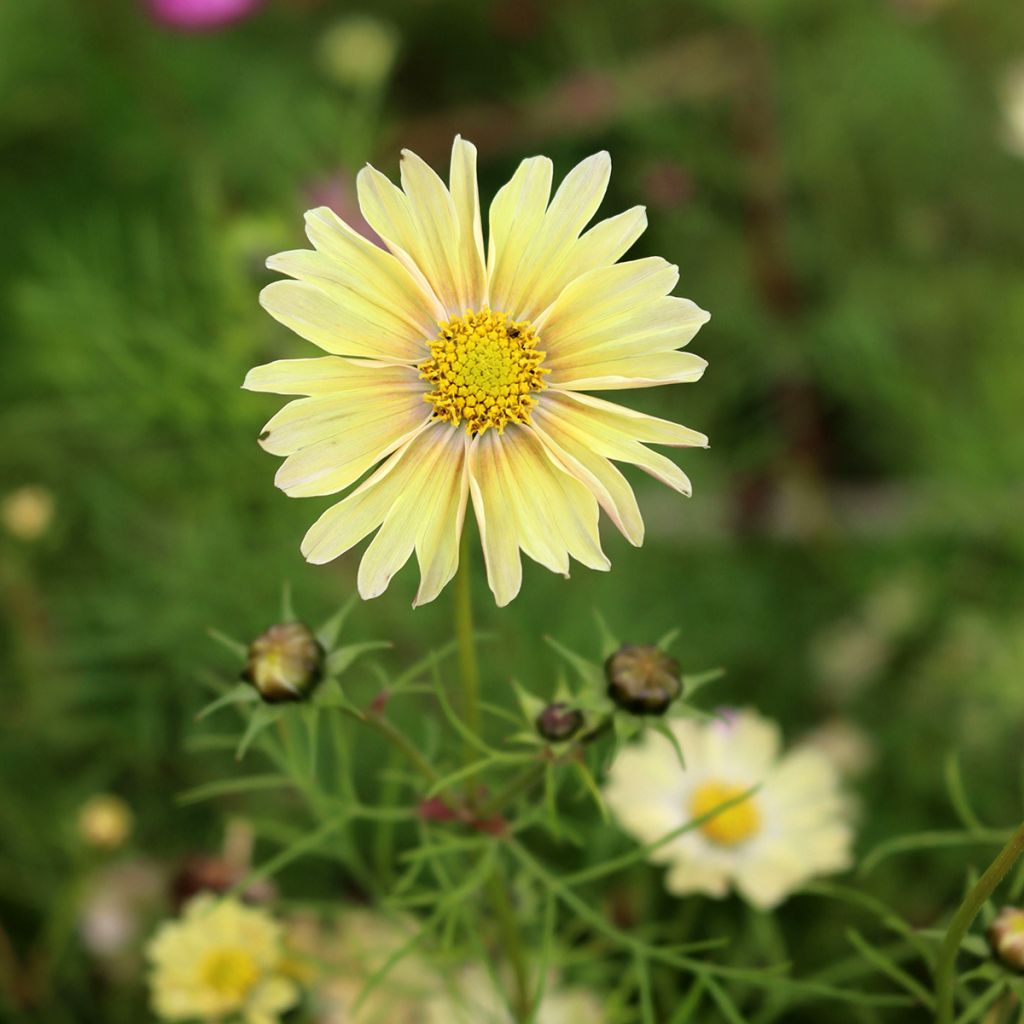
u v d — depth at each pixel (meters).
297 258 0.45
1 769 0.69
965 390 0.92
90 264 0.82
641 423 0.45
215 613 0.67
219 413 0.66
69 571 0.74
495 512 0.45
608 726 0.47
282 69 0.97
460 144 0.45
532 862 0.50
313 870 0.64
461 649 0.47
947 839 0.51
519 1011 0.52
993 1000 0.50
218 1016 0.56
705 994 0.62
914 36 0.97
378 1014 0.56
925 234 0.95
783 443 0.91
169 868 0.64
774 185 0.94
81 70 0.94
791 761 0.60
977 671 0.77
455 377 0.45
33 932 0.66
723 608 0.81
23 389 0.80
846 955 0.64
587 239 0.46
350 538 0.45
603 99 0.96
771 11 0.93
